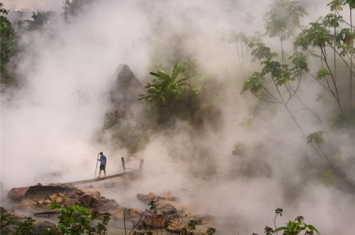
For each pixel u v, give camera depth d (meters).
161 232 12.66
